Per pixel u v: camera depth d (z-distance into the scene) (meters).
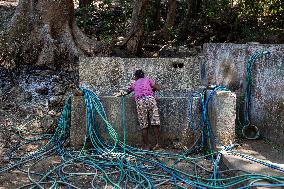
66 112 7.25
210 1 16.00
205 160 6.64
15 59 11.61
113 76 8.83
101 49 12.61
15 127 7.98
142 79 7.20
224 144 6.63
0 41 11.80
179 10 17.97
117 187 5.65
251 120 7.71
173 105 7.25
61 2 12.16
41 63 11.69
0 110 8.91
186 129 7.25
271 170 5.52
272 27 15.25
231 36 16.00
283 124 7.02
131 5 16.61
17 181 5.86
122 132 7.23
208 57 8.98
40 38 11.92
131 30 13.28
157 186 5.76
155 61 8.79
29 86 10.45
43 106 9.22
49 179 5.91
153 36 15.27
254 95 7.65
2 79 10.77
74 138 7.08
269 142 7.26
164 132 7.29
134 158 6.64
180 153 7.02
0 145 7.17
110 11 17.14
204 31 16.48
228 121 6.61
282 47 8.25
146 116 6.98
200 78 8.85
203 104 7.07
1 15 13.85
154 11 16.31
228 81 8.74
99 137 7.16
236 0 17.12
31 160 6.56
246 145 7.07
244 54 8.51
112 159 6.57
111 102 7.16
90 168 6.30
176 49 14.64
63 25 12.35
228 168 5.92
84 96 7.04
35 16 12.09
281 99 7.09
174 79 8.80
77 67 11.66
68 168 6.28
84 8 16.53
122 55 13.10
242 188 5.05
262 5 14.93
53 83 10.69
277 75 7.17
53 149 6.95
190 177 6.02
